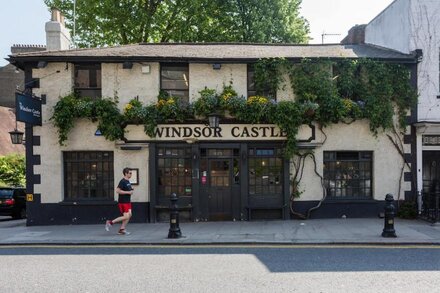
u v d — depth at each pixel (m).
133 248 9.73
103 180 13.77
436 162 14.01
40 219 13.49
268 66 13.55
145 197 13.60
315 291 6.06
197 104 13.26
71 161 13.79
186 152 13.77
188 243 10.11
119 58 13.35
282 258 8.36
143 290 6.25
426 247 9.41
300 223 12.77
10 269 7.68
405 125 13.72
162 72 13.91
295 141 13.36
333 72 13.91
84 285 6.54
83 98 13.45
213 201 13.72
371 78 13.57
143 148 13.56
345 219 13.43
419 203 13.45
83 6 24.05
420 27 14.00
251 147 13.76
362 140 13.73
